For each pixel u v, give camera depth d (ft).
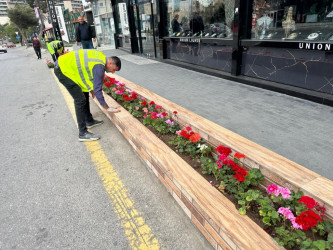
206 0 22.50
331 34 14.11
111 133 13.52
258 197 6.24
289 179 6.11
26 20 155.02
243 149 7.67
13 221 7.64
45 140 13.21
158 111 12.10
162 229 7.13
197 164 8.32
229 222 5.55
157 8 29.53
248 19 18.53
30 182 9.61
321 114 12.63
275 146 9.76
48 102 20.21
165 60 30.78
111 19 55.52
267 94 16.26
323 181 5.98
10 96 22.88
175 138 9.90
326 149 9.40
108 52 46.11
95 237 6.93
